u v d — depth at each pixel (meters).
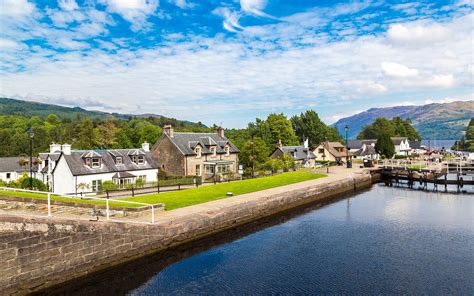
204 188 38.38
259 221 30.47
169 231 21.67
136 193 37.88
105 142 100.00
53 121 164.38
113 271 18.33
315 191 41.53
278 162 63.31
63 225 16.25
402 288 16.52
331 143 99.31
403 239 24.62
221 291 16.28
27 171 71.69
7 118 150.00
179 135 59.16
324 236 25.55
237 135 109.75
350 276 17.97
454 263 19.83
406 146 131.88
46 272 15.62
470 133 184.12
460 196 44.53
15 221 14.62
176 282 17.36
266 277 17.89
